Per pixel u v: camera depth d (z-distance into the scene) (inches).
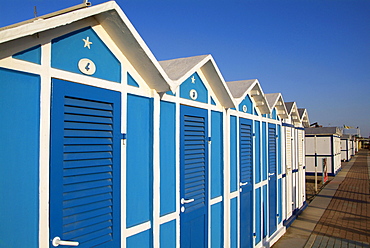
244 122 239.8
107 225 115.8
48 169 94.7
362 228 351.9
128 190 126.3
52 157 96.0
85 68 108.2
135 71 131.6
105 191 115.2
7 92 85.0
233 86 250.4
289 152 382.3
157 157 141.4
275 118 324.8
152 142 139.1
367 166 1191.6
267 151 291.7
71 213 102.4
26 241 88.3
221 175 204.2
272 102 301.9
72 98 104.0
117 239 120.0
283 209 346.3
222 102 201.9
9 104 85.4
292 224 368.8
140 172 133.3
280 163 342.0
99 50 114.7
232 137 220.4
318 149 918.4
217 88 191.5
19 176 87.0
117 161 121.1
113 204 118.5
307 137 927.0
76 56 105.3
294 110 387.5
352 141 1935.3
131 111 129.2
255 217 259.0
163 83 134.9
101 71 115.1
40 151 92.7
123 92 124.9
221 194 203.5
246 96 246.7
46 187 93.9
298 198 430.9
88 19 109.4
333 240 309.3
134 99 131.0
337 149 1005.8
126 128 126.0
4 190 83.4
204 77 186.2
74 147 104.1
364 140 3472.0
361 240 308.8
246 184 240.7
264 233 281.1
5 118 84.3
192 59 177.8
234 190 221.3
